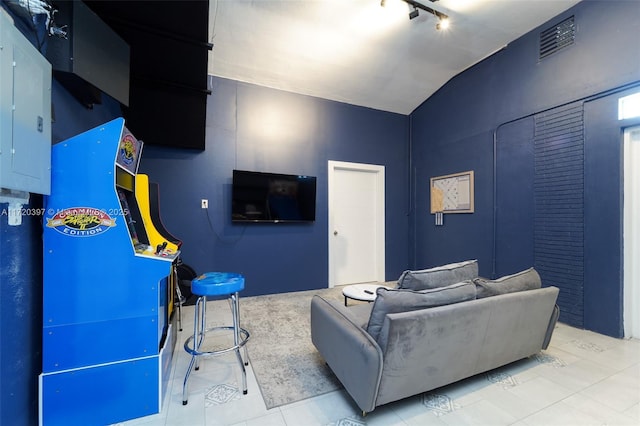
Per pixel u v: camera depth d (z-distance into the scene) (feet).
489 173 11.18
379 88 12.86
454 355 4.92
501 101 10.66
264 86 12.07
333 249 13.44
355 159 13.97
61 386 4.26
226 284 5.31
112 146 4.50
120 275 4.57
